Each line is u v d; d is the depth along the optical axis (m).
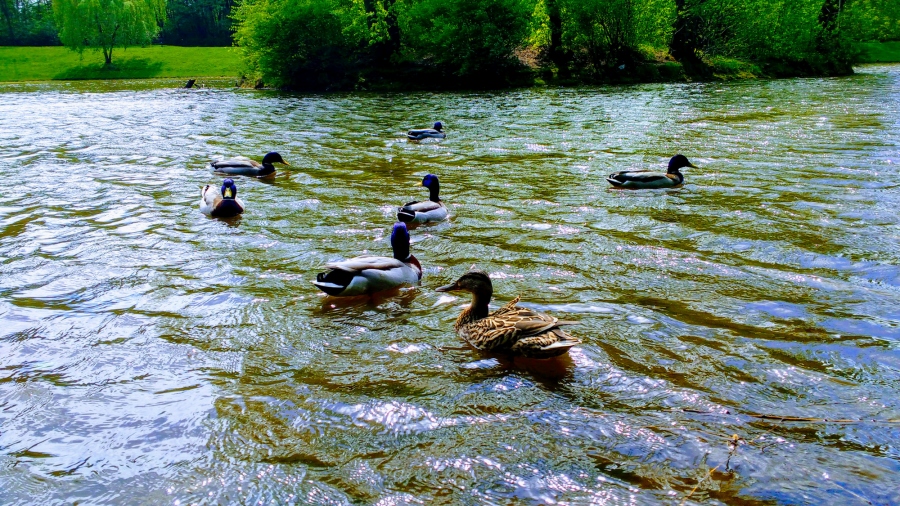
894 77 45.91
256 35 44.97
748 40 50.81
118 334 6.56
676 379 5.48
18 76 58.16
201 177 14.74
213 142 20.31
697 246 9.20
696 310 6.95
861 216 10.53
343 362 5.90
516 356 5.92
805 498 3.95
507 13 45.00
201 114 28.78
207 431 4.83
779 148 17.23
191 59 66.00
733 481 4.13
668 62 46.88
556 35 48.25
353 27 45.00
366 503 4.00
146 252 9.23
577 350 6.02
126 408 5.18
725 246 9.17
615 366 5.71
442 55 45.28
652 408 5.03
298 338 6.42
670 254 8.85
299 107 32.06
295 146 19.42
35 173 15.20
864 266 8.23
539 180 14.01
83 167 16.03
